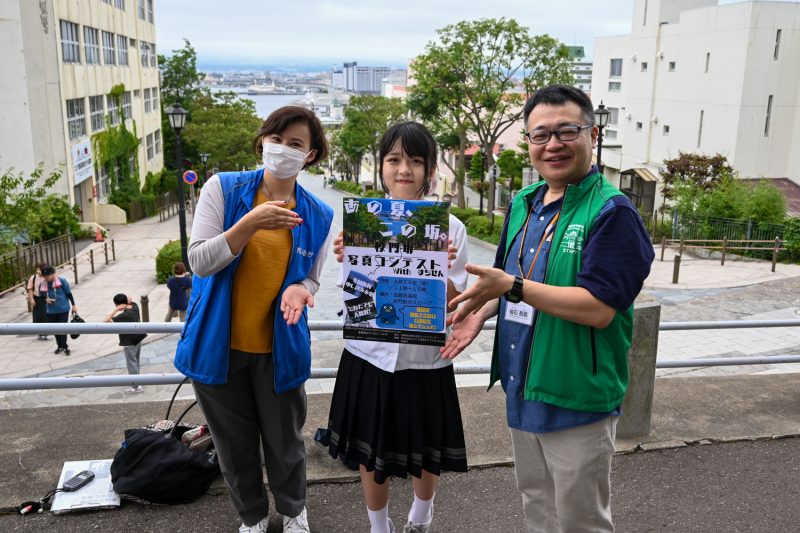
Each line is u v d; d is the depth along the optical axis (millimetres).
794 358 4848
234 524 3096
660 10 37125
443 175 60469
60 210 24984
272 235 2738
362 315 2578
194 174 30062
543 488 2607
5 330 3428
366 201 2494
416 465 2723
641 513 3275
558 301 2145
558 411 2367
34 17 25578
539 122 2289
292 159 2611
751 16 29781
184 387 7535
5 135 26062
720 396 4676
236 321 2746
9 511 3133
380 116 60344
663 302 14336
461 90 36375
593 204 2248
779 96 30766
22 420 4090
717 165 27609
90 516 3121
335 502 3330
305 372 2900
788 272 17516
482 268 2150
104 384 3789
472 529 3125
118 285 18281
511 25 35000
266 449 2939
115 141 34781
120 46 37375
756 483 3551
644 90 38875
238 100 50281
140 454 3189
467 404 4441
